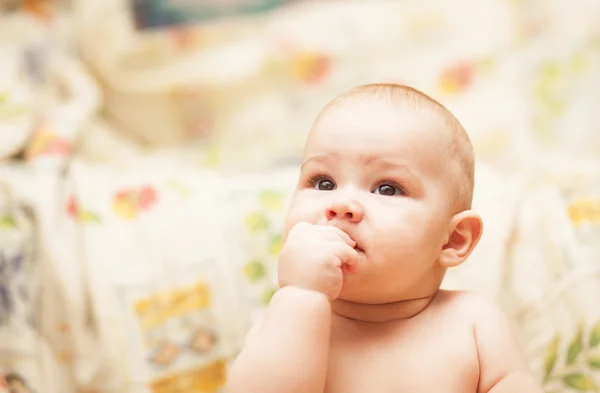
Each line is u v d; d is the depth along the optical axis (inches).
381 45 70.5
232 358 43.5
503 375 30.1
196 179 49.7
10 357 41.9
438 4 71.2
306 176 31.8
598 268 42.2
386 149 30.3
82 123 58.0
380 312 31.1
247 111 70.0
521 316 42.6
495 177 48.1
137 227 46.4
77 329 43.6
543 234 44.3
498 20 68.7
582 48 64.4
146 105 70.4
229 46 70.9
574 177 49.3
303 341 27.3
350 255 28.5
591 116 61.6
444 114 32.4
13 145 53.4
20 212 46.1
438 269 31.8
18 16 68.6
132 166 60.2
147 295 44.1
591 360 39.7
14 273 43.7
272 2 72.6
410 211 29.9
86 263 44.8
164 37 70.0
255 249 45.3
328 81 70.1
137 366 42.9
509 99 64.7
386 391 29.3
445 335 30.6
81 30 69.0
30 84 59.6
